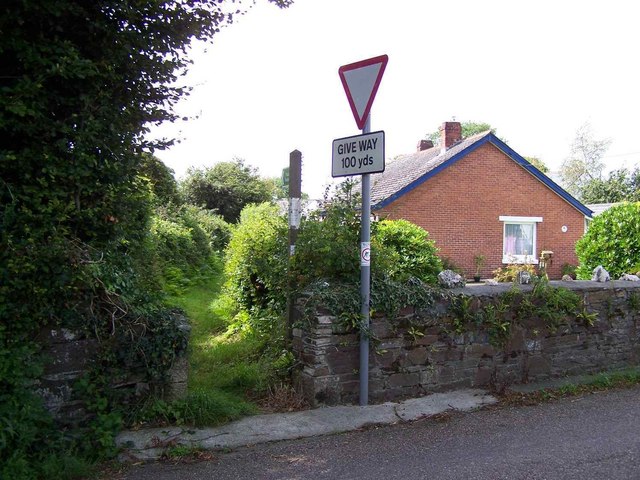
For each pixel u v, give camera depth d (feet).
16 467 12.14
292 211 20.71
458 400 18.52
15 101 13.41
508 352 20.54
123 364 14.88
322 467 13.39
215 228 79.46
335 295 17.61
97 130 14.88
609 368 22.91
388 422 16.53
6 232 13.32
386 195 69.36
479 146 72.59
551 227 77.20
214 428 15.49
